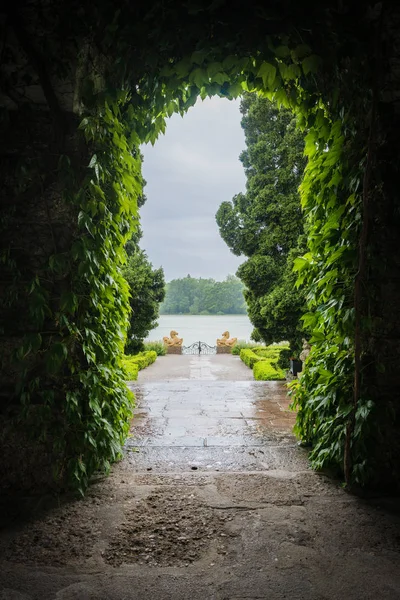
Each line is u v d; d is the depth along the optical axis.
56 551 2.46
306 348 7.73
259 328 8.63
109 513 2.89
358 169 3.17
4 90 2.97
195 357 15.91
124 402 3.84
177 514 2.88
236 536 2.62
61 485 3.16
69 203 3.04
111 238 3.47
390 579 2.22
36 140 3.22
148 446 4.22
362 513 2.90
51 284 3.18
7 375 3.23
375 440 3.23
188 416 5.37
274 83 3.01
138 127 3.51
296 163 8.28
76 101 2.90
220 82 2.90
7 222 3.16
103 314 3.46
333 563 2.35
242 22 2.60
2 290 3.20
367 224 3.07
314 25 2.65
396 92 3.06
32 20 2.66
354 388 3.22
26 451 3.18
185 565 2.34
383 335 3.25
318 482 3.38
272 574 2.26
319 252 3.69
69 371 3.23
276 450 4.12
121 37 2.65
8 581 2.20
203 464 3.76
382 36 2.85
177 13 2.60
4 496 3.11
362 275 3.10
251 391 6.98
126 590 2.13
